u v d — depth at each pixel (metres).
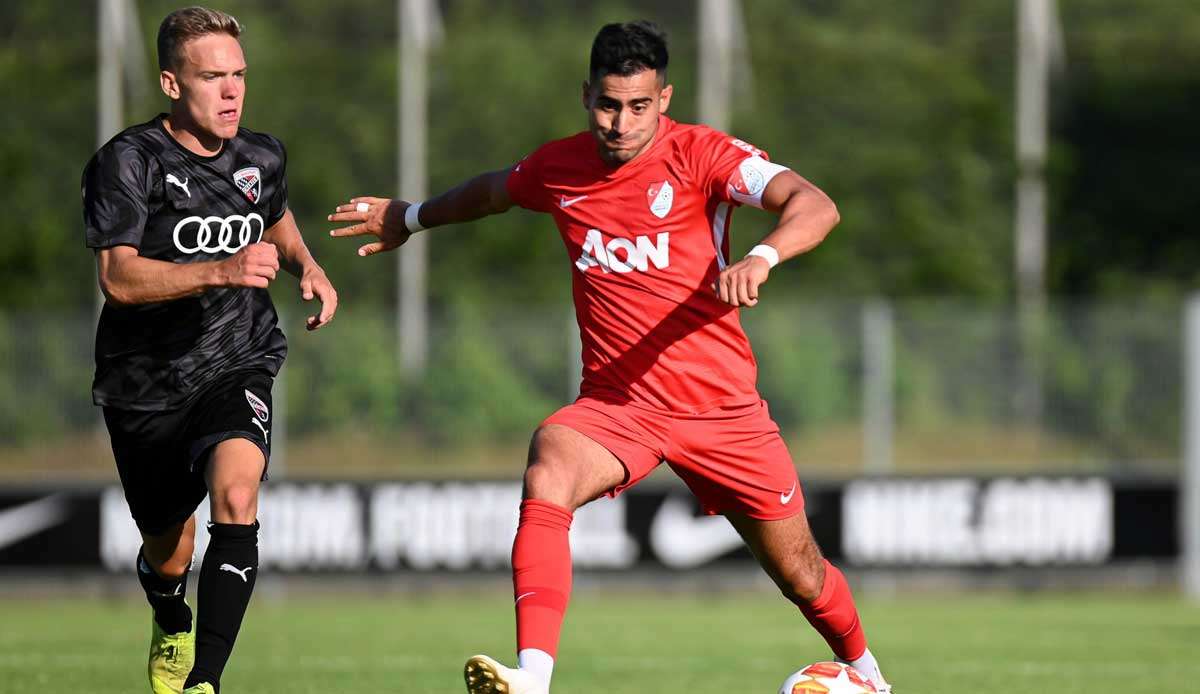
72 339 55.53
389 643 35.97
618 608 47.97
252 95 101.50
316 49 107.50
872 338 55.72
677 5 108.56
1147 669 30.16
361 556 49.81
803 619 43.88
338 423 56.72
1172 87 110.00
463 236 94.75
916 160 100.38
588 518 50.12
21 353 55.38
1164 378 55.72
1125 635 38.41
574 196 18.58
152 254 18.98
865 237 97.50
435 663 30.89
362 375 56.94
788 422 56.44
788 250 16.70
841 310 56.38
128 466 19.98
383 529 49.91
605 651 34.25
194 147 19.06
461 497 50.09
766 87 102.62
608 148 17.86
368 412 56.72
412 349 57.56
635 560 50.12
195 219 19.08
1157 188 106.12
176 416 19.52
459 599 51.44
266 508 49.72
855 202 98.62
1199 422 51.41
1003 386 56.09
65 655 32.44
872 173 99.75
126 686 26.17
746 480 18.50
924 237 97.44
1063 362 56.00
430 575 49.88
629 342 18.42
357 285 91.69
